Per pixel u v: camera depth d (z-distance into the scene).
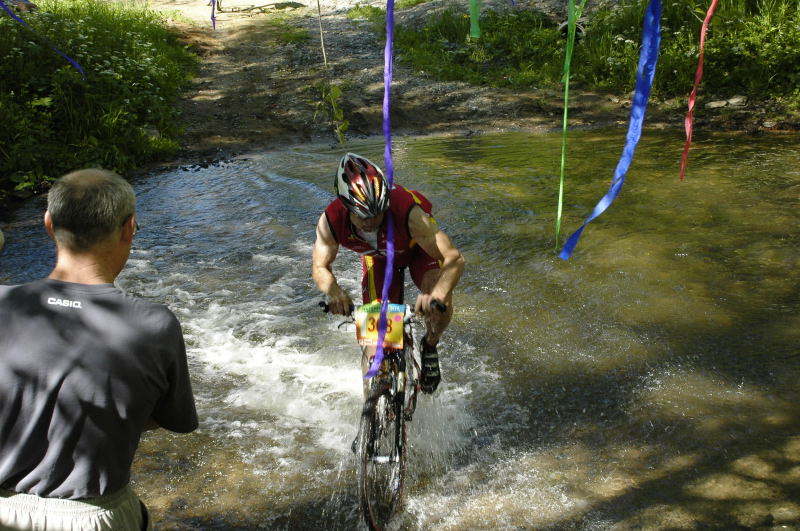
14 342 1.86
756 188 7.83
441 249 3.36
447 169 9.42
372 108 13.14
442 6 18.22
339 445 3.81
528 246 6.46
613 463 3.54
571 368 4.45
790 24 13.48
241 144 11.45
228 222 7.55
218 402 4.23
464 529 3.13
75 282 1.96
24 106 10.00
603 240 6.47
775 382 4.16
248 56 15.91
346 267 6.27
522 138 11.59
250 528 3.18
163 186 9.09
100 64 11.65
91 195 1.94
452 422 3.95
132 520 2.00
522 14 16.88
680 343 4.64
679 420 3.85
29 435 1.84
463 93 14.00
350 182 3.07
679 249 6.14
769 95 12.56
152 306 1.99
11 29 10.97
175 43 15.67
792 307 5.03
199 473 3.57
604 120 12.66
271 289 5.84
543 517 3.18
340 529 3.18
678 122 12.21
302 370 4.60
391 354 3.34
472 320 5.12
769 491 3.25
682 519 3.11
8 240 7.10
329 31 17.78
